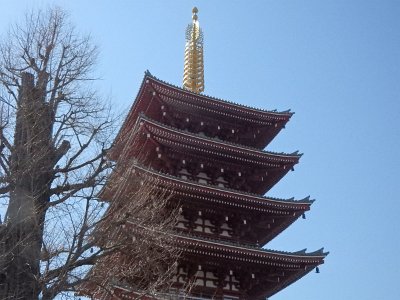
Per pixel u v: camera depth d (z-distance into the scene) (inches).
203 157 1549.0
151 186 1103.0
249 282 1413.6
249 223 1518.2
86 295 850.8
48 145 692.1
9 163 668.1
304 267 1435.8
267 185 1710.1
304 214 1540.4
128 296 978.1
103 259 766.5
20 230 616.7
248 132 1758.1
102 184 720.3
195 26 2267.5
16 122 700.7
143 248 780.6
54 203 673.6
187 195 1381.6
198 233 1432.1
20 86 736.3
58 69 776.9
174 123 1652.3
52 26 830.5
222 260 1357.0
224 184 1619.1
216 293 1353.3
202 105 1635.1
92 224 682.8
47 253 636.7
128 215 724.7
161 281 915.4
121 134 789.9
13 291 593.6
